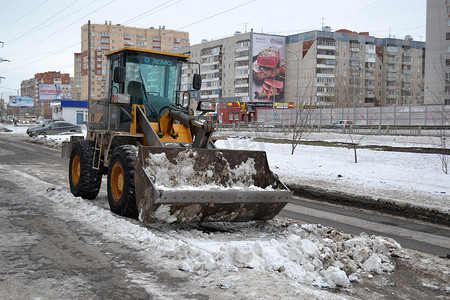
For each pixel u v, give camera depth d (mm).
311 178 12398
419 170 13945
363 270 4840
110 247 5176
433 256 5480
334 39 84562
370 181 11766
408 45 94500
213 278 4215
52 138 31516
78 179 8781
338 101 84500
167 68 7965
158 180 5898
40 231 5883
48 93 113375
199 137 6688
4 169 13031
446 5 62781
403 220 7859
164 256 4840
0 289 3879
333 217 7906
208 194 5699
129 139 7520
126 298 3725
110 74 8461
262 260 4629
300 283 4316
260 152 6746
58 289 3902
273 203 6270
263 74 83438
